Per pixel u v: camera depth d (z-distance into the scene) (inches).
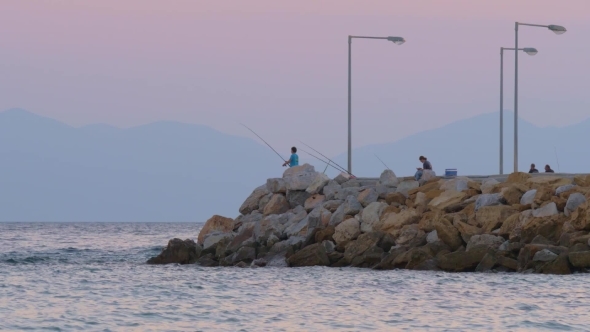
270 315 2036.2
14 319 1982.0
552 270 2753.4
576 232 2871.6
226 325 1905.8
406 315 2023.9
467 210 3176.7
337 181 3720.5
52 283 2755.9
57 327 1878.7
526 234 2938.0
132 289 2564.0
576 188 3115.2
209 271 3127.5
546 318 1977.1
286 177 3750.0
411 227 3174.2
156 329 1857.8
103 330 1845.5
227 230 3745.1
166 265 3489.2
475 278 2679.6
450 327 1871.3
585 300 2224.4
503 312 2058.3
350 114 3998.5
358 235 3272.6
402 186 3476.9
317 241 3334.2
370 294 2374.5
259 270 3107.8
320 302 2242.9
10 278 2935.5
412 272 2886.3
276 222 3511.3
